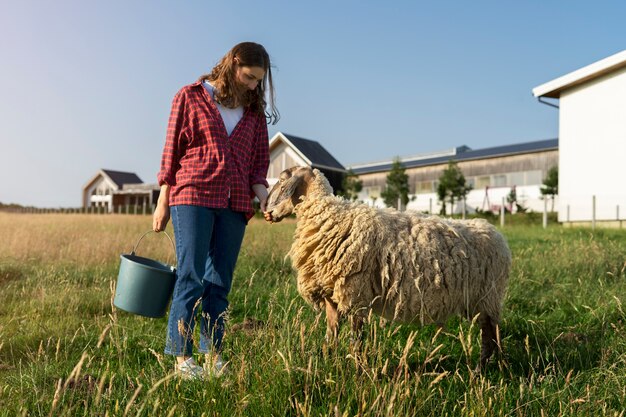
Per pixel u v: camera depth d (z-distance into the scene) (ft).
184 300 11.67
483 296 13.26
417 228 13.06
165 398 9.57
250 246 30.22
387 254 12.60
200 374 10.70
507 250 13.80
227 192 11.98
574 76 66.64
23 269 25.27
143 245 31.94
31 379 10.89
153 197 152.35
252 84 12.20
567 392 10.79
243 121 12.53
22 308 17.83
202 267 11.85
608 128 64.39
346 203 13.47
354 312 12.59
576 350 13.41
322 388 10.24
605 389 10.66
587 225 64.85
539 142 121.19
